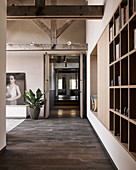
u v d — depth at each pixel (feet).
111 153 8.46
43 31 23.02
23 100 22.71
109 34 9.22
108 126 9.19
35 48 20.75
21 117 21.45
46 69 22.16
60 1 22.91
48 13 11.60
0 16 9.40
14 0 18.26
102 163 8.41
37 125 17.33
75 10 11.46
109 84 9.07
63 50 21.22
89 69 18.94
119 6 7.18
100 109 12.06
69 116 23.06
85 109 22.99
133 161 5.50
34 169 7.75
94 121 14.64
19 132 14.44
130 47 6.02
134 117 5.91
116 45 7.91
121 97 7.04
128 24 6.02
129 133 5.96
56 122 18.93
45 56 22.18
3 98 9.77
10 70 22.86
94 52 16.85
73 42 23.21
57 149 10.29
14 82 22.81
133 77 6.00
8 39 23.13
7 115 21.57
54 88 38.42
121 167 6.83
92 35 16.16
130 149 5.95
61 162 8.48
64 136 13.21
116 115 7.93
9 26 23.21
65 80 39.45
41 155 9.35
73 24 23.36
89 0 17.72
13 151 9.93
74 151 9.98
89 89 18.94
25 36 23.12
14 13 11.65
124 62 7.05
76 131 14.83
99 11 11.14
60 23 23.39
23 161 8.59
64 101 38.47
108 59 9.30
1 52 9.53
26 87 22.84
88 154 9.54
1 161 8.58
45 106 21.81
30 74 22.79
